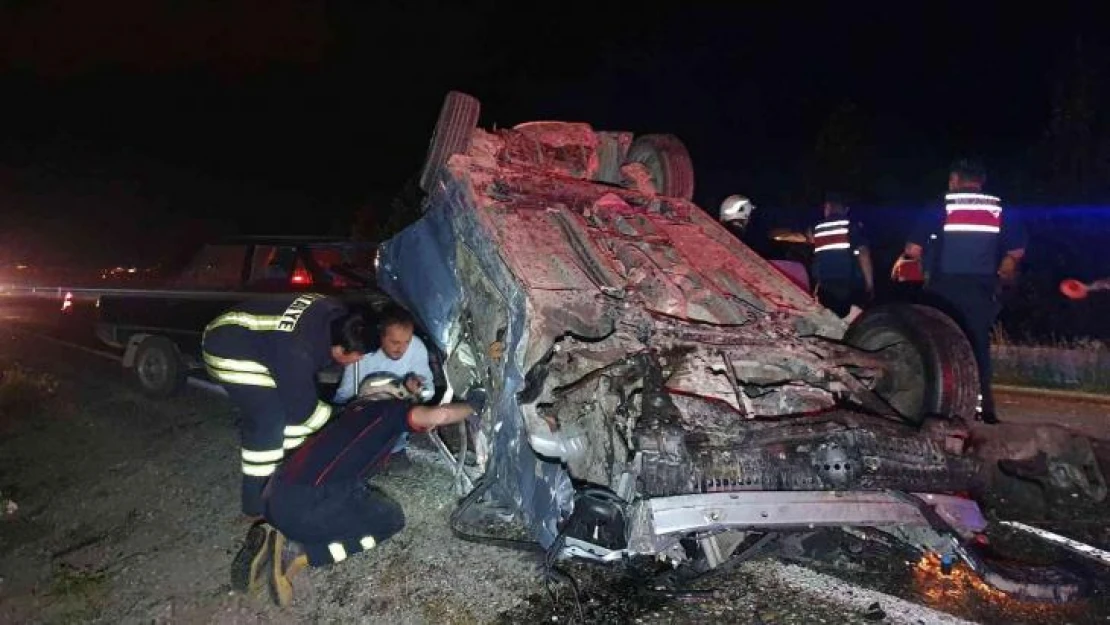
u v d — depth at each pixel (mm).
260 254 7816
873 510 3416
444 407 3961
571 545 3549
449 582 3918
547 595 3717
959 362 4113
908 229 12008
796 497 3398
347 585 4027
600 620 3490
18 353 10938
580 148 5992
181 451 6418
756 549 3674
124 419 7520
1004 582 3455
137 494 5711
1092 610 3469
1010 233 5469
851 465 3385
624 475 3641
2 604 4508
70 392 8531
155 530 5090
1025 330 8883
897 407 4402
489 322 4734
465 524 4477
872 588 3678
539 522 3703
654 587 3736
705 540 3750
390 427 3967
